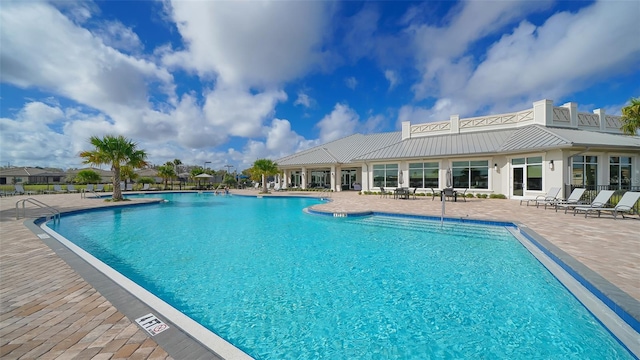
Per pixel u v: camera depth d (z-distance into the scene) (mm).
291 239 8672
